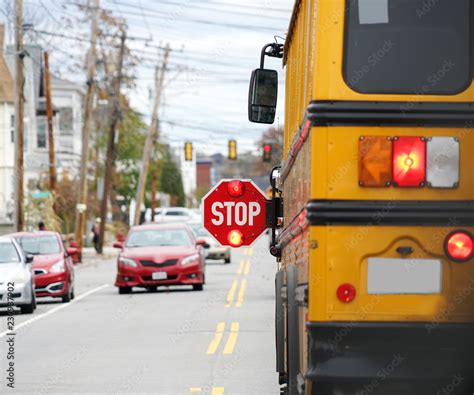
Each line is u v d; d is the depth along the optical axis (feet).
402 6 32.32
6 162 266.57
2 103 267.59
